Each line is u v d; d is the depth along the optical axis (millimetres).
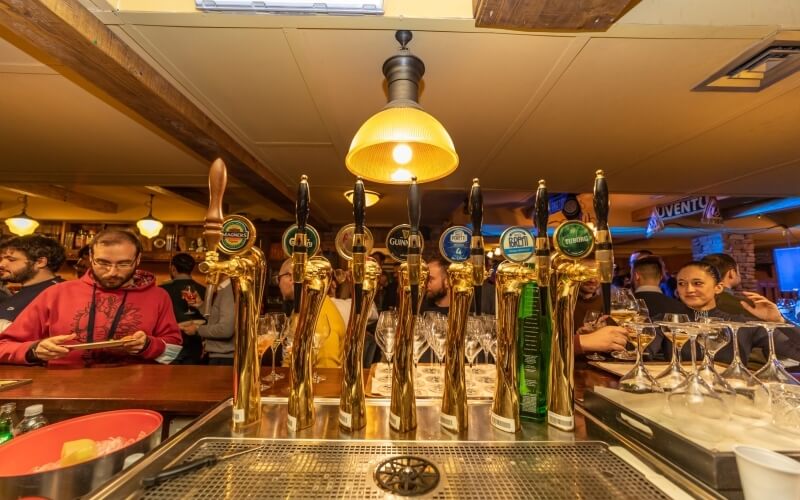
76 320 1453
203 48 1393
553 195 4012
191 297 2869
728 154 2469
